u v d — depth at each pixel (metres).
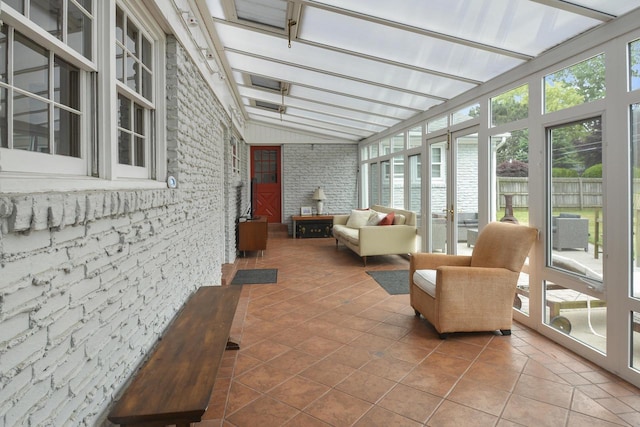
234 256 6.56
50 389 1.15
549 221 3.16
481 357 2.79
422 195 5.87
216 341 1.93
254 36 4.02
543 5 2.50
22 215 0.97
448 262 3.75
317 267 6.00
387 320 3.60
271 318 3.64
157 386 1.47
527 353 2.86
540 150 3.20
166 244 2.35
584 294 2.77
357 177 10.30
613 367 2.52
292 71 4.95
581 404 2.17
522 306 3.51
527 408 2.13
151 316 2.10
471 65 3.70
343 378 2.48
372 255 6.55
